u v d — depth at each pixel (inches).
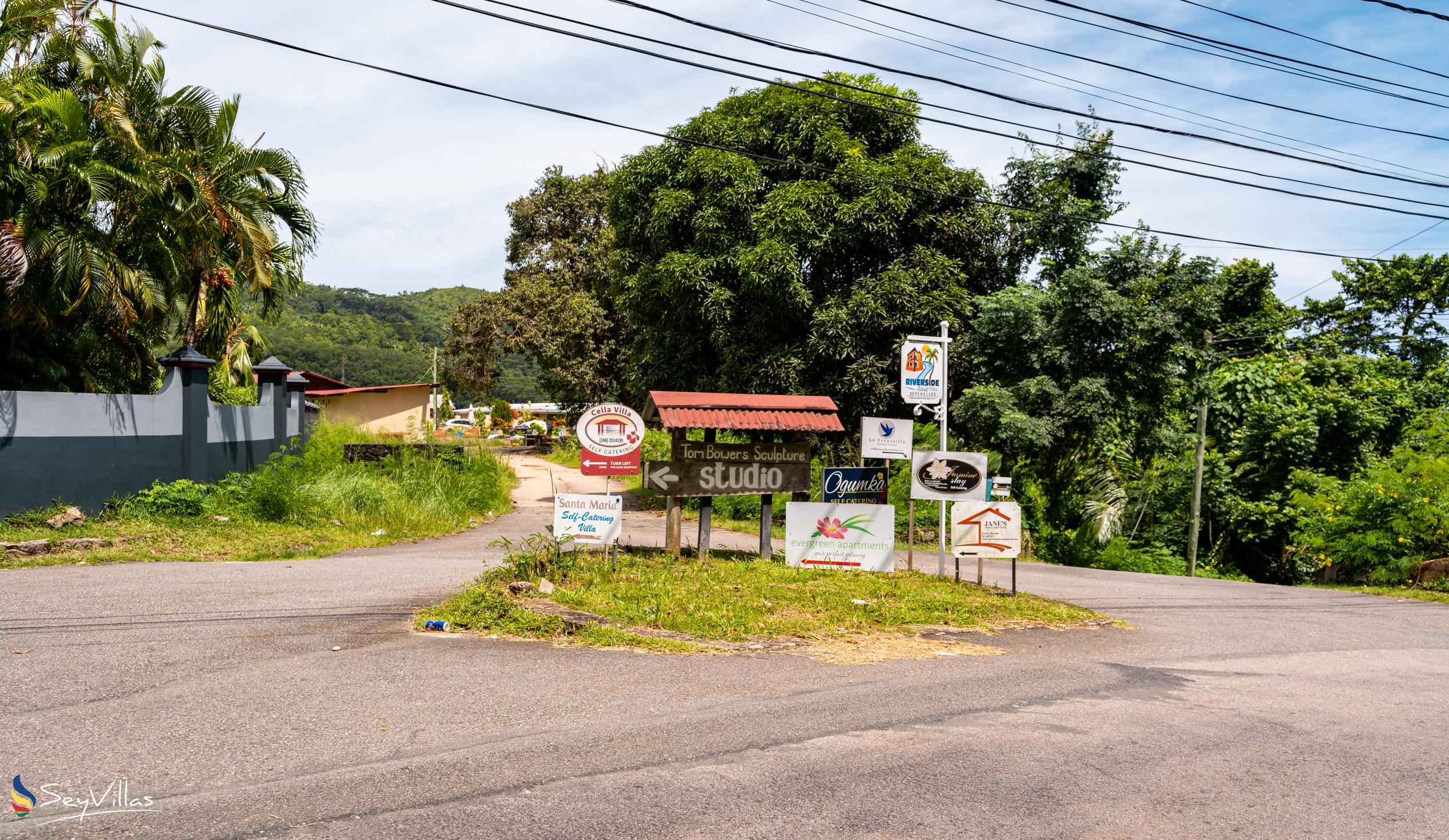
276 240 666.8
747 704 219.8
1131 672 275.7
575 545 388.2
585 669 245.4
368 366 3385.8
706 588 362.0
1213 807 163.2
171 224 591.8
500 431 2222.0
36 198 525.0
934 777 173.0
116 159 571.5
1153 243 829.2
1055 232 834.8
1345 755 197.6
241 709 198.7
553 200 1534.2
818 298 814.5
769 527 452.4
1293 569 876.0
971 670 266.5
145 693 207.5
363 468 684.1
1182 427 899.4
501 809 150.3
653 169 877.2
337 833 138.8
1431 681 282.2
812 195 760.3
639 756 179.0
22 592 322.7
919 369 453.1
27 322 545.0
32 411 475.5
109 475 513.7
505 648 265.0
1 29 555.8
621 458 398.3
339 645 259.0
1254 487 892.6
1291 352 1049.5
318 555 466.0
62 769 161.3
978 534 415.2
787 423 440.8
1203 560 885.2
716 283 799.1
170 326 703.1
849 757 183.0
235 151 645.3
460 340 1573.6
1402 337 1092.5
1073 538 776.3
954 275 782.5
